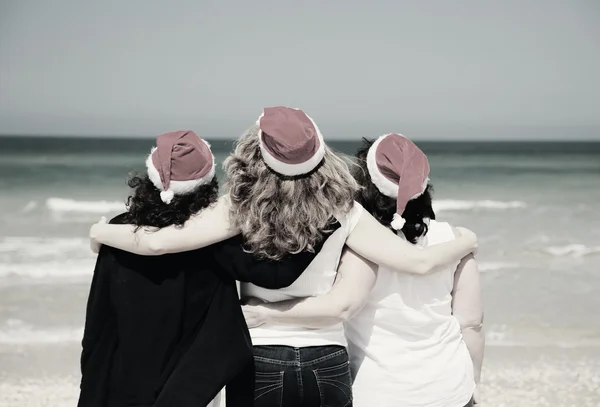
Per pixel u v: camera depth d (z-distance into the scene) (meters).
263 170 2.52
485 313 8.25
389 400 2.69
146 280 2.60
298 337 2.61
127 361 2.60
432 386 2.69
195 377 2.54
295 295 2.64
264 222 2.48
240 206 2.53
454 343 2.82
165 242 2.54
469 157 50.03
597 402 5.71
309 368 2.58
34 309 7.97
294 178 2.51
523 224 15.83
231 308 2.62
